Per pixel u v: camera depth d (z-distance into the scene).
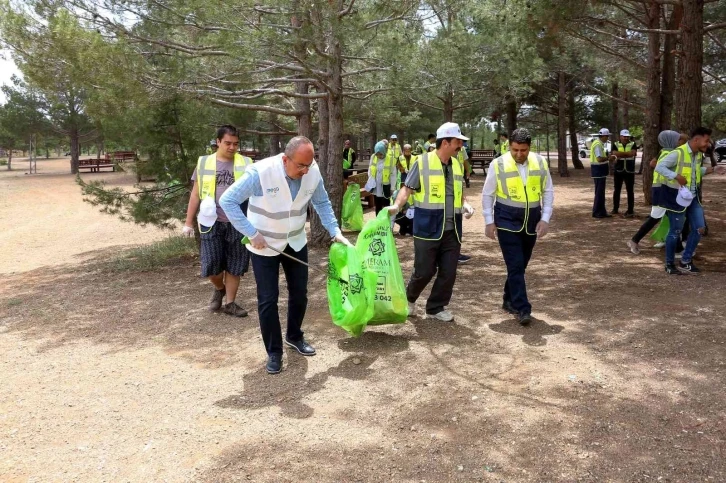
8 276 8.27
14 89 34.81
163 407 3.76
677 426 3.33
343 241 4.59
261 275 4.23
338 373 4.23
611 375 4.04
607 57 17.02
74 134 36.31
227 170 5.55
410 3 7.63
